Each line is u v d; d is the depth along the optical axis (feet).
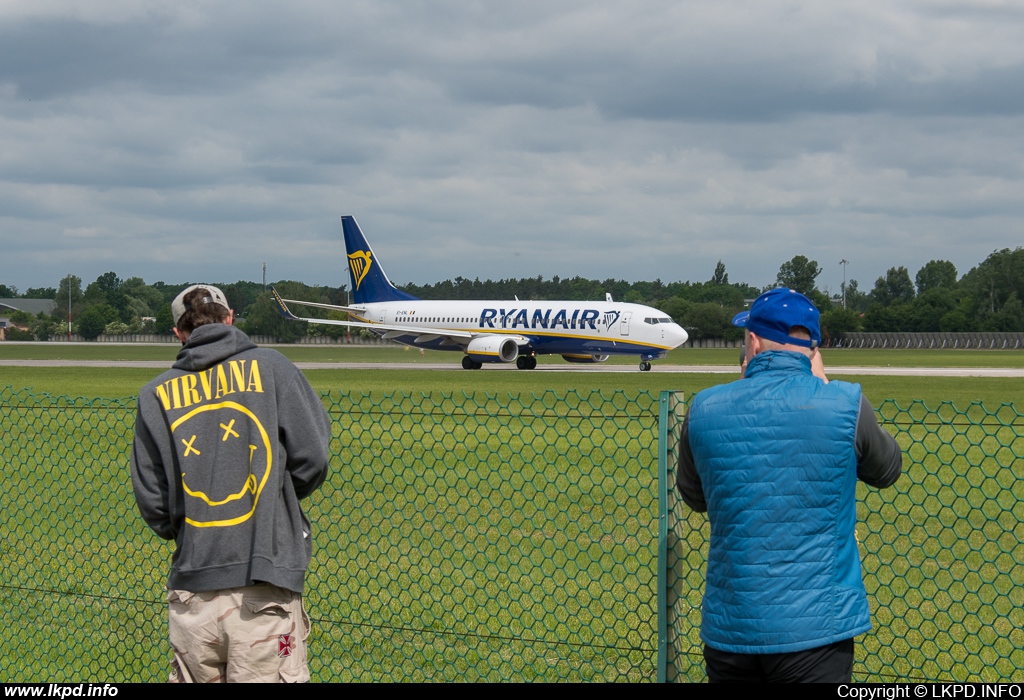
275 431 13.57
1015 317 408.05
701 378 126.52
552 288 616.80
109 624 23.21
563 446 44.37
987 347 355.15
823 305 411.34
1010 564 25.43
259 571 13.21
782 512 11.94
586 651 19.72
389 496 33.32
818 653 11.82
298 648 13.96
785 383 12.30
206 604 13.48
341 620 22.25
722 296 601.21
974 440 50.39
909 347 366.84
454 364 186.29
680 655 15.49
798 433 12.00
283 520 13.71
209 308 14.15
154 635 22.45
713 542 12.48
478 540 27.58
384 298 198.18
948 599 22.47
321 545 27.76
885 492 35.86
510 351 155.63
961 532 29.27
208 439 13.51
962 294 483.51
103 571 27.12
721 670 12.42
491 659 19.63
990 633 20.20
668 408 15.30
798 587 11.82
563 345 161.07
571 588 23.32
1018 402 82.17
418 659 19.89
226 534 13.38
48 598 25.03
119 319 526.16
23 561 28.07
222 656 13.70
